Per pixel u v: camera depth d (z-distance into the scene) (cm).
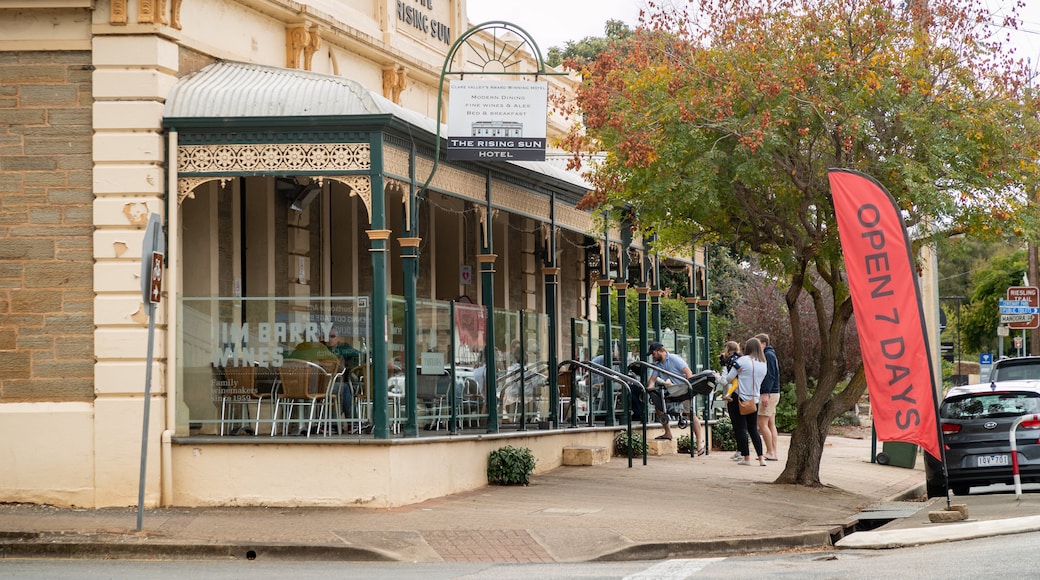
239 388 1452
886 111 1664
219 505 1408
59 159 1431
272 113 1432
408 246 1512
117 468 1407
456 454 1570
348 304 1450
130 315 1414
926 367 1360
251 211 1758
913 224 1677
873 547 1238
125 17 1430
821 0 1677
